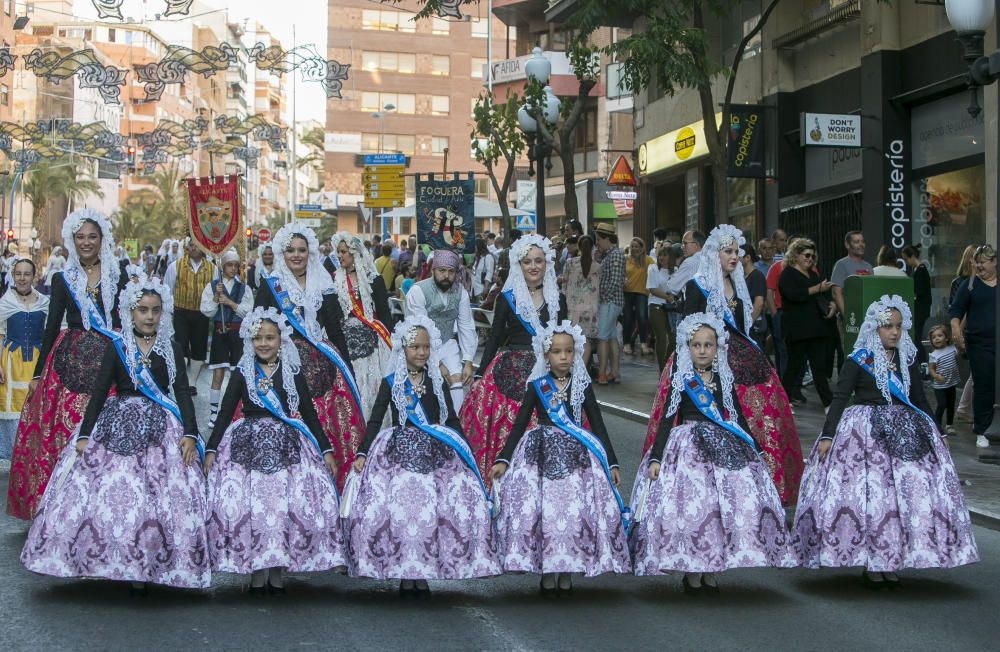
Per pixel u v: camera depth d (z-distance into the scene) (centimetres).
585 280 1659
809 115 1806
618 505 686
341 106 8106
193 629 605
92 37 10669
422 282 996
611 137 4675
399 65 8169
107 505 652
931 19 1761
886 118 1833
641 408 1430
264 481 664
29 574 719
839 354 1644
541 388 695
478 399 855
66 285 834
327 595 684
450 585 715
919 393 734
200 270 1473
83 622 615
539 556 665
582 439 684
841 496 708
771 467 839
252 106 15525
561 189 5409
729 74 1620
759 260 1575
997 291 1096
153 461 664
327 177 8131
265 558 653
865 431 716
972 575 748
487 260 2198
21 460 823
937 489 705
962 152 1719
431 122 8212
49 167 7256
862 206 1911
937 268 1794
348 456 855
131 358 681
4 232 6431
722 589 708
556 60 5041
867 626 625
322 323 884
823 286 1300
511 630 610
